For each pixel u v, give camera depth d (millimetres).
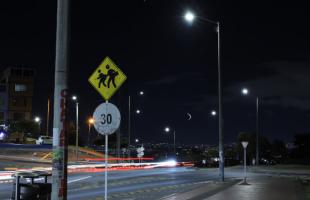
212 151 80125
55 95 10844
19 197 12828
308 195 20781
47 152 66062
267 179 33688
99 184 27906
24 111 94125
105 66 12461
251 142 76250
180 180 32250
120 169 51062
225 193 21031
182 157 80500
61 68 10836
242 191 22109
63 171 10602
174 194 21000
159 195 21594
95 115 12305
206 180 32438
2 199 19375
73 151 72562
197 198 18938
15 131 86688
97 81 12453
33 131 89688
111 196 21031
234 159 71438
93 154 73188
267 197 19266
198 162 60688
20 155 61031
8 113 92875
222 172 29000
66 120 10750
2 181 30016
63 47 10867
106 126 12203
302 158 84625
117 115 12180
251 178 35281
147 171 45969
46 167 47094
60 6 10930
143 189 24844
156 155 84375
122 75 12398
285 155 93250
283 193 21172
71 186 26250
